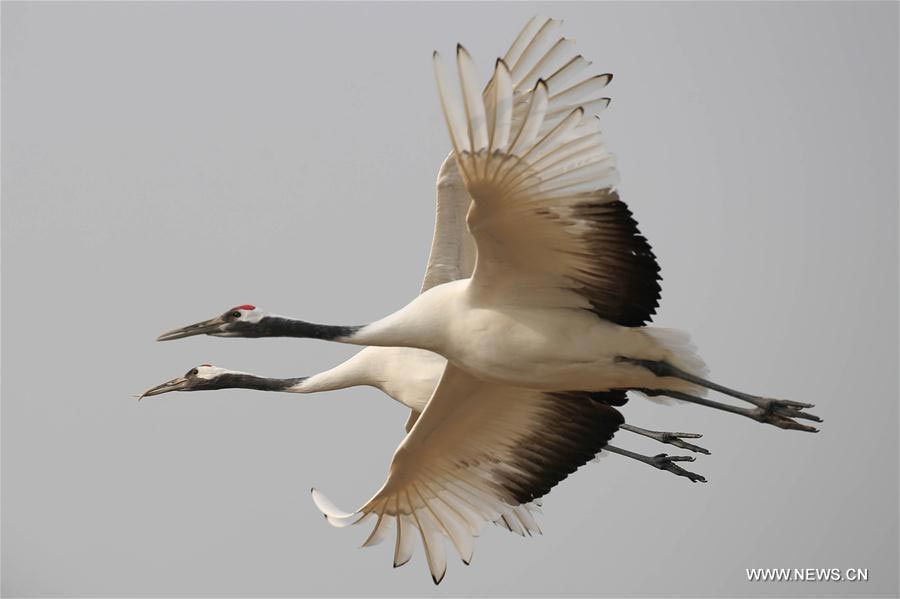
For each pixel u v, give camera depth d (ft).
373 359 60.03
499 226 43.57
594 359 45.85
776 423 47.01
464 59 39.75
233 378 62.28
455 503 53.83
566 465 52.21
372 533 54.60
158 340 50.24
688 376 46.06
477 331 46.16
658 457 56.95
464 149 40.57
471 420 51.78
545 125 44.34
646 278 44.50
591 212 42.91
